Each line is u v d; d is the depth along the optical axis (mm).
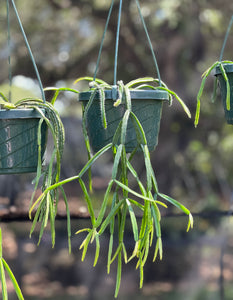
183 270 6277
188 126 6516
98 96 1365
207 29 6145
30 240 5695
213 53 6320
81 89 6609
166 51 6156
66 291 5961
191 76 6336
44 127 1398
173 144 6555
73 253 6445
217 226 5309
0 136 1333
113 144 1299
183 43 6109
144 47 6180
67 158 5961
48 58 6242
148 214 1277
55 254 6531
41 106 1357
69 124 6273
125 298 5719
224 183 6629
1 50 6055
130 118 1366
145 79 1427
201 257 6352
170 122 6469
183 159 6648
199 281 5977
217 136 6602
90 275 6230
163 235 5316
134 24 6160
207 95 6383
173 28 6094
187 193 6625
